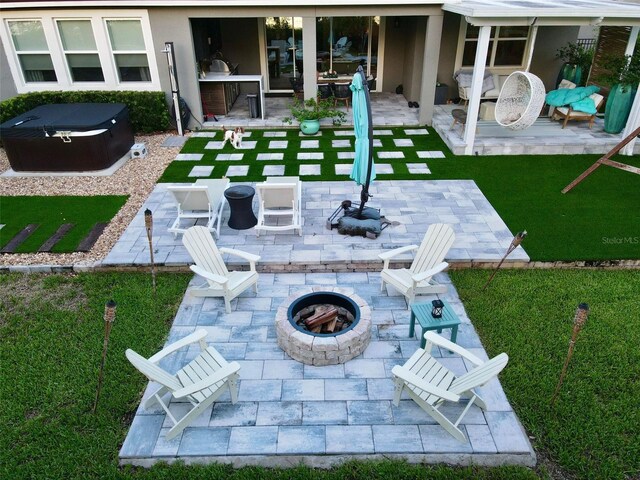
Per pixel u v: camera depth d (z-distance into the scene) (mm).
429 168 9414
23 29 10953
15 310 5703
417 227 7211
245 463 3887
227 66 12555
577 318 3799
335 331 5133
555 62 13336
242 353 4926
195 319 5449
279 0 10492
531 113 8938
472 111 9578
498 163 9594
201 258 5566
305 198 8203
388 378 4605
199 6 10586
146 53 11141
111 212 7840
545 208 7773
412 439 3986
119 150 10070
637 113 9500
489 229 7145
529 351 4945
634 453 3898
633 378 4652
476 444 3938
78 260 6547
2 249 6797
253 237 6980
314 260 6359
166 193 8438
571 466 3814
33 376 4715
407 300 5699
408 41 13453
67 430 4141
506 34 13000
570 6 9156
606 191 8336
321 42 14188
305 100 11695
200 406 4039
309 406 4305
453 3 10008
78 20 10805
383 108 13125
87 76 11539
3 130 8984
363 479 3732
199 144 10891
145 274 6352
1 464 3869
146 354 4965
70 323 5430
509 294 5855
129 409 4348
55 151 9258
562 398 4402
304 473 3762
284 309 5012
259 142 10961
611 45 11516
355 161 6586
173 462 3863
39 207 8039
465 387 3834
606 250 6566
